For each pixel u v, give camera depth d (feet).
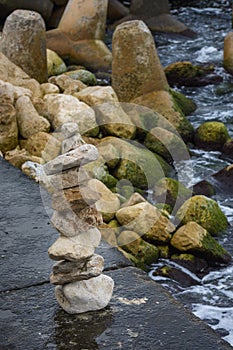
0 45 39.27
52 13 60.64
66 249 13.53
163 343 13.37
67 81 36.35
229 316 22.30
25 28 38.65
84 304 14.10
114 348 13.28
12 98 30.58
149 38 38.06
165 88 38.47
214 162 34.40
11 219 18.38
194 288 23.80
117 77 38.17
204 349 13.21
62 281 13.92
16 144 29.76
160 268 24.35
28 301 14.71
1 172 21.39
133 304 14.43
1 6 58.54
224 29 61.93
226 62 48.03
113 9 62.23
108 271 15.65
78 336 13.60
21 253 16.69
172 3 70.85
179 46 56.13
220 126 36.04
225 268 24.89
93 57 49.03
